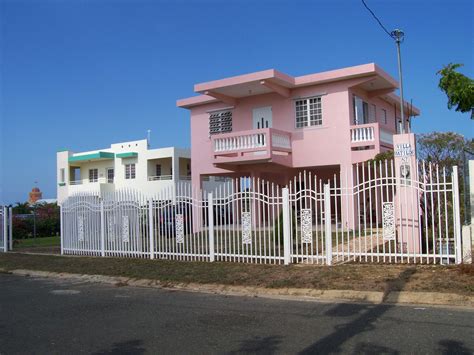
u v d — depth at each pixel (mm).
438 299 8125
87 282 12055
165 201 14070
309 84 21594
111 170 43656
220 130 24672
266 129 20875
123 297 9797
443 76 10352
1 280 12969
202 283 10734
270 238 12594
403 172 11391
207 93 22797
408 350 5551
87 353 5895
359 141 20484
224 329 6820
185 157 40406
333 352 5574
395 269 10117
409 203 11336
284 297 9211
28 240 24891
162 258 13883
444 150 20016
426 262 10625
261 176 24359
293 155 22203
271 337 6312
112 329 7035
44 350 6062
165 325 7176
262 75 20656
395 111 26906
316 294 9117
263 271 11062
